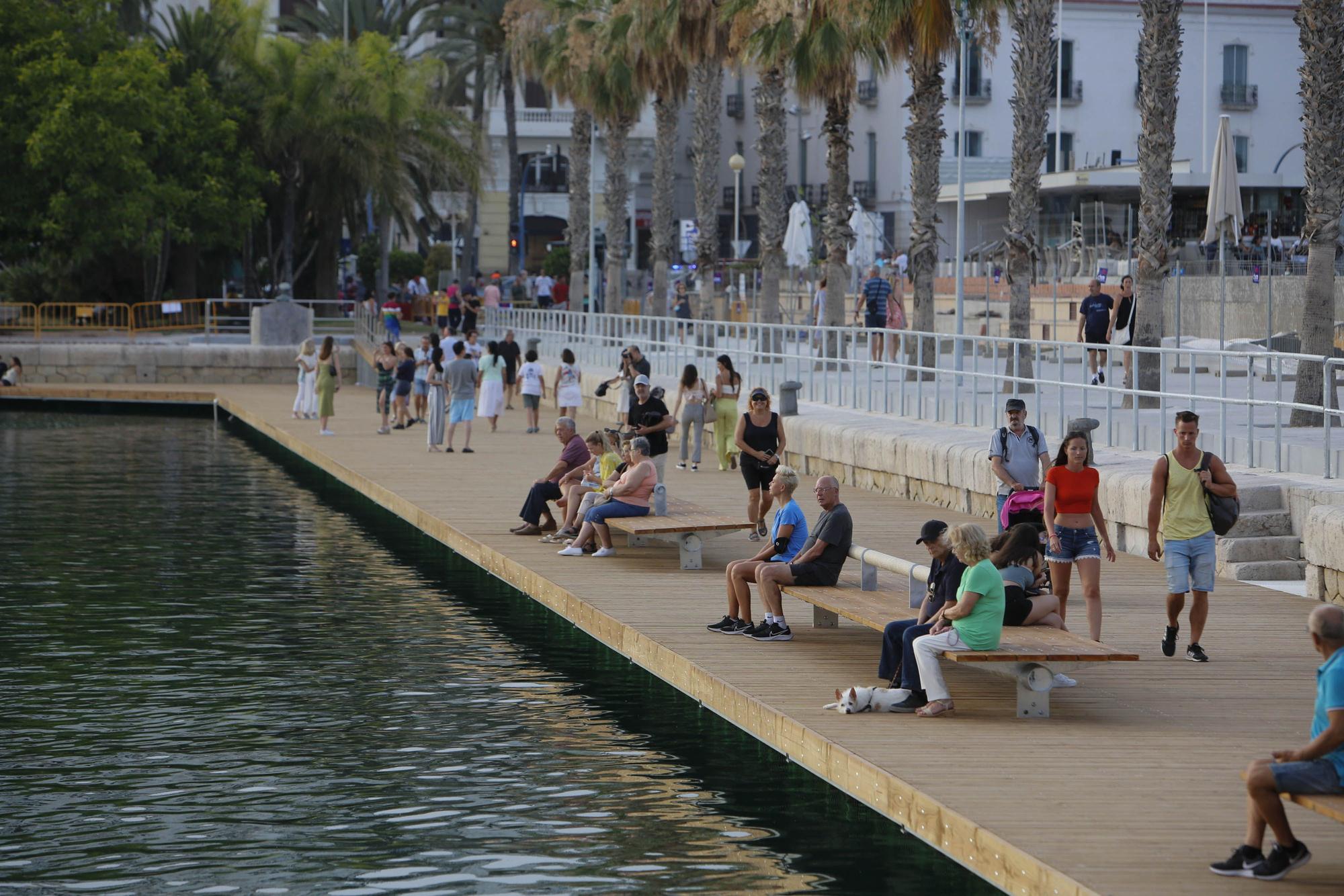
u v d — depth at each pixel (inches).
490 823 485.1
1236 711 530.3
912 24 1477.6
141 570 954.7
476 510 1066.1
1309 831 405.4
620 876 438.0
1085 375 984.3
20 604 845.2
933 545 543.5
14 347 2479.1
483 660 712.4
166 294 3088.1
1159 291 1155.3
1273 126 3331.7
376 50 3068.4
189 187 2790.4
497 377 1638.8
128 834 479.2
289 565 970.7
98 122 2532.0
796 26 1560.0
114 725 605.0
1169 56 1141.1
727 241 4217.5
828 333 1494.8
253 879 440.8
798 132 3887.8
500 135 4384.8
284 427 1728.6
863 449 1145.4
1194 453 600.4
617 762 549.6
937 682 522.3
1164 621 676.7
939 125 1509.6
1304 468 826.8
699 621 697.6
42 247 2731.3
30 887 434.9
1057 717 524.4
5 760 557.9
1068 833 404.5
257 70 2989.7
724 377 1243.8
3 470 1513.3
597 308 3216.0
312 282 3344.0
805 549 661.9
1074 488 599.8
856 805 475.2
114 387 2399.1
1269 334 1247.5
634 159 4352.9
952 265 2640.3
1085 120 3309.5
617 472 908.6
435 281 4069.9
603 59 2346.2
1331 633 362.0
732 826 479.2
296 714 620.1
